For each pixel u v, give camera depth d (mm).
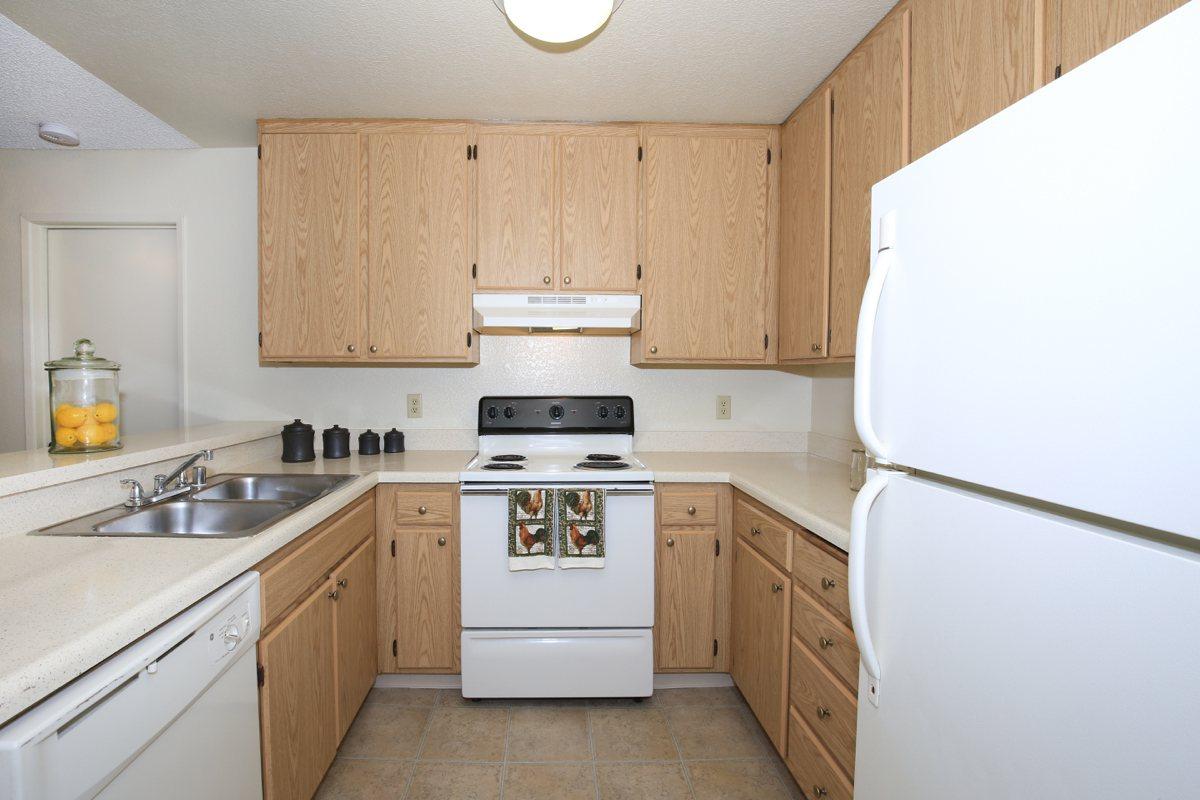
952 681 696
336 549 1649
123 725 772
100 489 1424
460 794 1607
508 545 1973
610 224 2258
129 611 819
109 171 2467
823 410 2520
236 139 2389
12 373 2461
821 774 1392
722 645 2117
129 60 1779
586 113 2176
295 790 1358
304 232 2191
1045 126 559
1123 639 478
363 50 1734
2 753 608
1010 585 604
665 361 2289
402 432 2541
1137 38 467
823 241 1896
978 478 654
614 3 1427
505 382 2588
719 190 2268
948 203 708
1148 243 459
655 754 1788
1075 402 526
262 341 2191
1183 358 433
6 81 1912
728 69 1849
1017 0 1076
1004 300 615
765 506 1791
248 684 1153
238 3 1498
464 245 2221
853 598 849
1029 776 574
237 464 2094
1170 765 440
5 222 2451
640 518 2010
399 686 2158
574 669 2012
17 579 949
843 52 1743
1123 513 480
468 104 2096
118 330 2543
